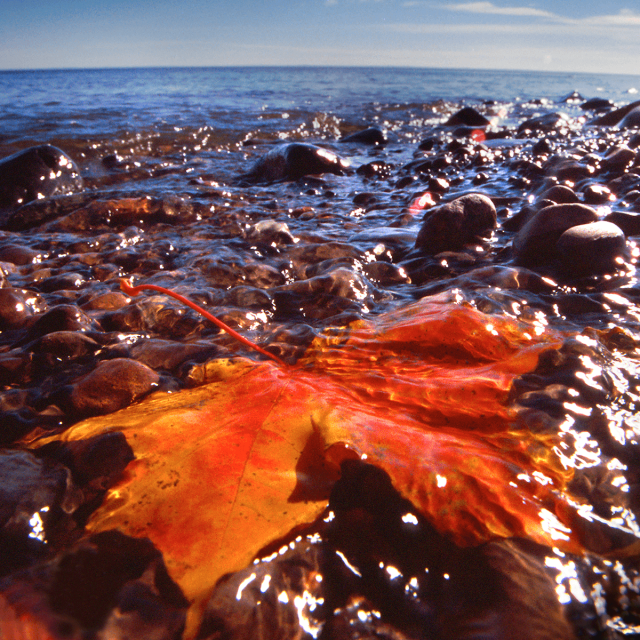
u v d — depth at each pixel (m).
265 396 0.20
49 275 0.37
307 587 0.15
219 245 0.42
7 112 1.44
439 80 4.54
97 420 0.21
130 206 0.51
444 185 0.59
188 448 0.18
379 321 0.28
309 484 0.17
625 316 0.29
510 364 0.23
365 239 0.43
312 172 0.77
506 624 0.15
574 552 0.16
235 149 1.05
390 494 0.17
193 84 3.47
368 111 1.78
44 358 0.26
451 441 0.19
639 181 0.53
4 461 0.20
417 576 0.16
